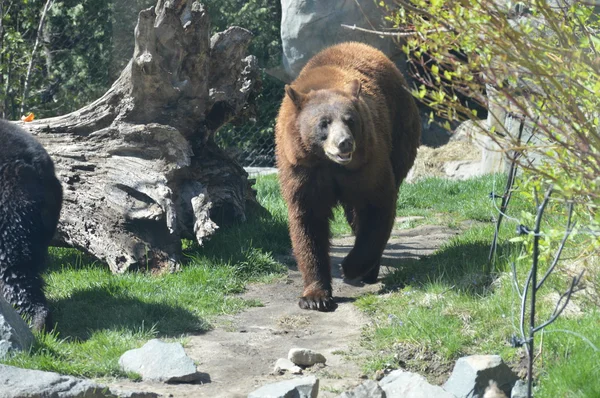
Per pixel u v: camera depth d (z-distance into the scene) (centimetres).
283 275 1039
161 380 679
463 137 2056
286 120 910
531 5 560
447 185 1605
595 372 602
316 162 879
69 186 1076
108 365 693
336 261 1128
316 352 728
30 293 796
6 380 586
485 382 619
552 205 703
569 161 549
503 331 725
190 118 1109
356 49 1042
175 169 1036
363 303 885
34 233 806
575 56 490
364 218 938
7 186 802
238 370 716
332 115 838
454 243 1026
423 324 759
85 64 2242
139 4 2245
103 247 1037
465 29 517
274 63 2372
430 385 605
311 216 922
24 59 1945
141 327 805
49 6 2033
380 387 605
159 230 1038
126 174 1041
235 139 2345
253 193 1275
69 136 1095
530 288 786
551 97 527
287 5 2138
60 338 784
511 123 1411
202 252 1071
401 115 1048
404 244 1198
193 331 826
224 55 1166
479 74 538
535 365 661
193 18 1085
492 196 870
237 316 884
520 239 623
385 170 914
